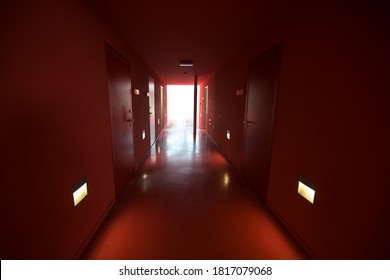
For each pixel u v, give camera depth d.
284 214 1.78
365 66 0.97
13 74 0.85
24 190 0.92
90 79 1.56
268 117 2.08
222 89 4.38
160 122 6.76
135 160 3.14
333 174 1.19
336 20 1.15
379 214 0.92
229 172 3.17
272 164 2.00
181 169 3.28
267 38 2.12
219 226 1.77
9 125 0.84
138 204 2.13
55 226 1.14
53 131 1.11
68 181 1.26
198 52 3.15
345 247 1.12
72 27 1.30
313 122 1.37
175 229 1.71
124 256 1.41
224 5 1.63
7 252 0.85
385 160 0.89
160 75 5.86
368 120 0.96
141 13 1.77
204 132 7.11
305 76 1.46
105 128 1.88
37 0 0.99
